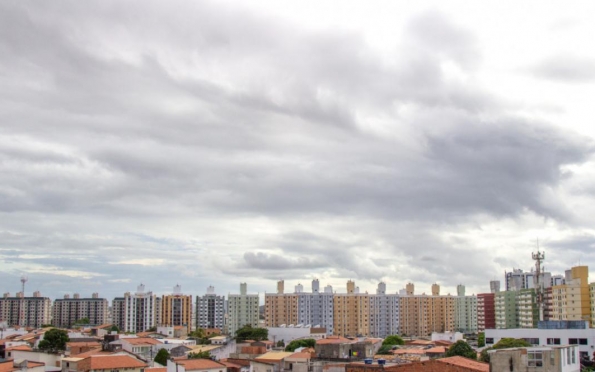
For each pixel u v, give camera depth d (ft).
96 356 518.78
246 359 556.51
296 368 513.86
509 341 626.64
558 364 307.78
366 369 343.46
